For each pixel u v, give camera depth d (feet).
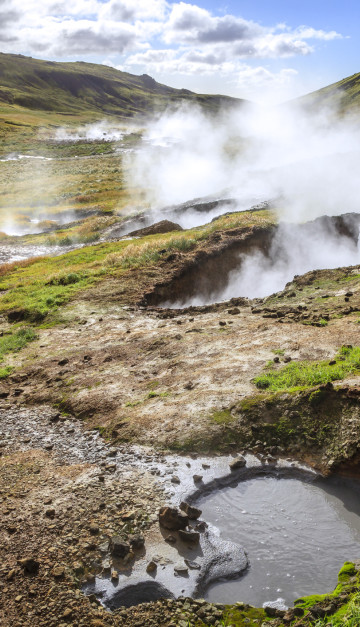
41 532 22.95
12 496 26.03
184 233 103.30
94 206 178.70
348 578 19.22
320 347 38.73
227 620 18.04
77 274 76.28
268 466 27.58
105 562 21.15
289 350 39.27
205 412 32.09
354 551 21.75
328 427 28.53
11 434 34.32
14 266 99.45
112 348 47.91
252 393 32.94
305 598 18.38
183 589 19.83
